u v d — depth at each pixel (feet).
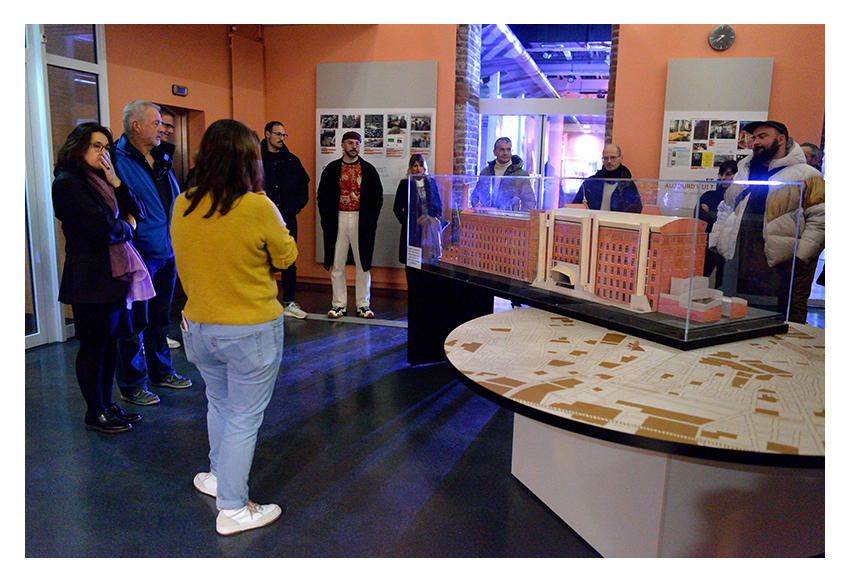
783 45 18.17
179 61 19.36
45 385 11.84
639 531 6.23
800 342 7.00
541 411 4.92
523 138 25.54
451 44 20.89
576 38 29.25
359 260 18.19
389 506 7.81
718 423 4.67
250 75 22.56
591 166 24.81
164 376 12.07
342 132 22.20
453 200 11.35
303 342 15.58
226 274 6.45
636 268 7.22
